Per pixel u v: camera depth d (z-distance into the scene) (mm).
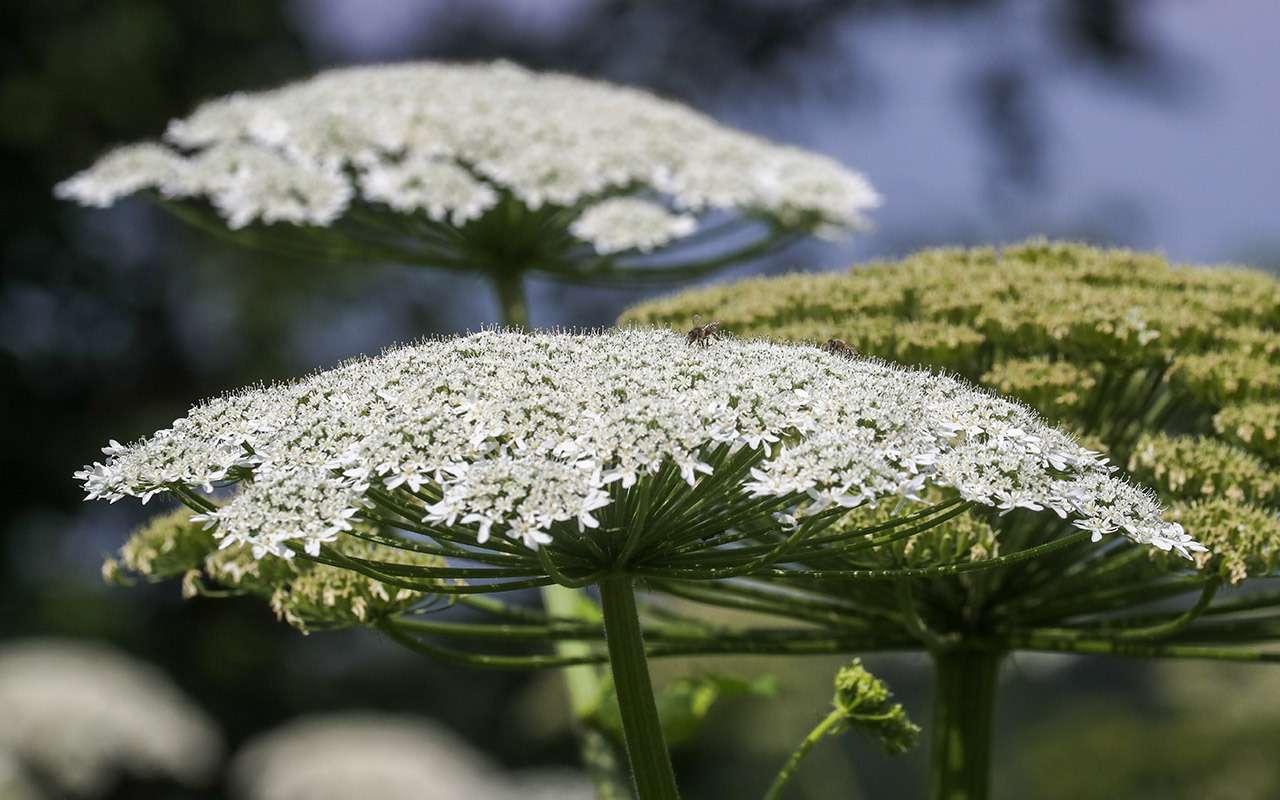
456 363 5379
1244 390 7316
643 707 5531
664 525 5273
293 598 6430
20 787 21812
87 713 23234
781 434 5207
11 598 34875
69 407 36719
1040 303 7613
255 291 38219
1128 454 7473
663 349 5555
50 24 36875
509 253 10594
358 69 11805
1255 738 18953
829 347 6738
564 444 4949
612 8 33344
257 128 10836
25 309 36750
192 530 7125
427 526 5246
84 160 37000
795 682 14281
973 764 7164
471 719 34875
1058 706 21734
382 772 25266
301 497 4980
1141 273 8430
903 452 5102
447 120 10492
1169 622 6926
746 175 11023
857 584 7043
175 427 5320
